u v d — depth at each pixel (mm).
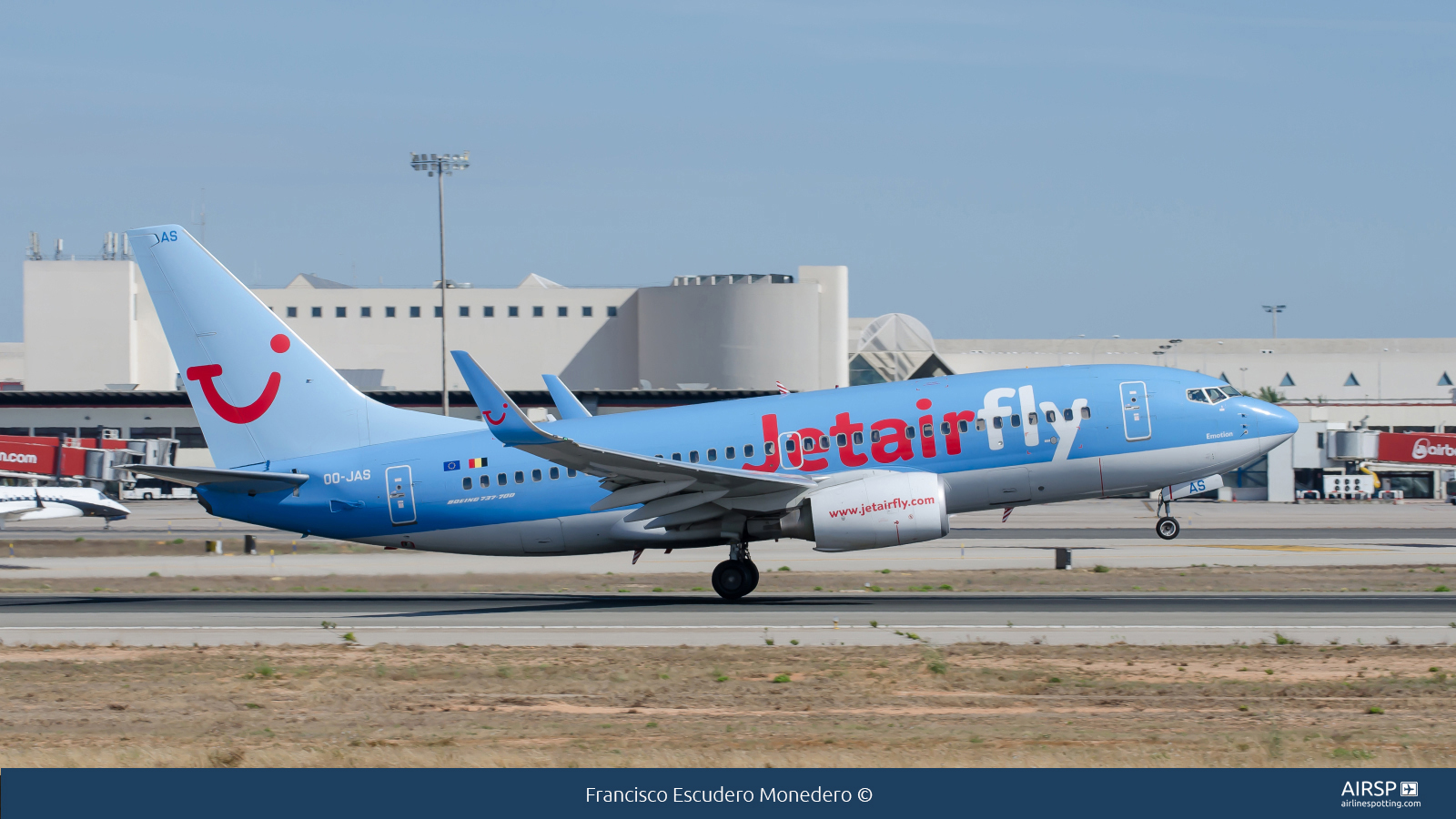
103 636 79500
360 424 96375
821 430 91375
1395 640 71562
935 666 63500
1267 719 52031
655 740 48969
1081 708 54781
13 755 47000
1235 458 92875
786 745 47750
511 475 92875
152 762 45406
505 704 56562
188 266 95938
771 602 94062
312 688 61094
